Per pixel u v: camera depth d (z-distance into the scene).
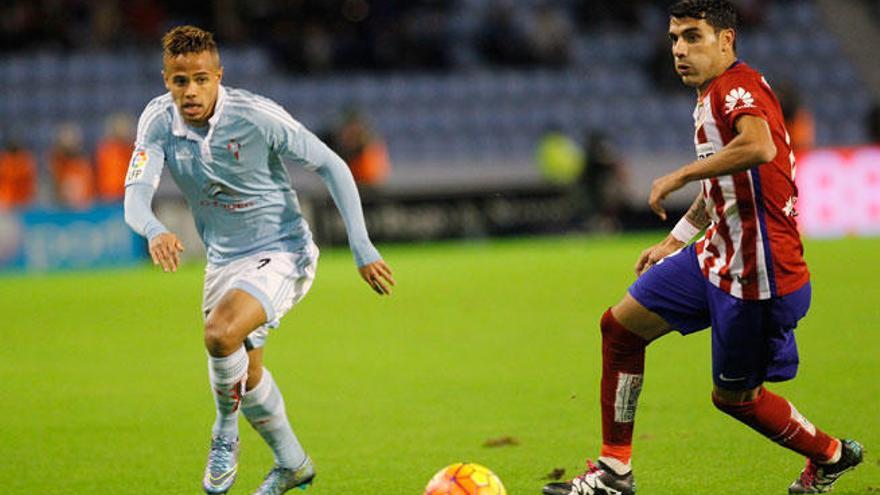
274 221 19.95
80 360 38.09
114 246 73.69
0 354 39.62
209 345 18.44
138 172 19.44
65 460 24.22
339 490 21.55
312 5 99.38
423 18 100.94
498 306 48.28
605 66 100.69
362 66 99.06
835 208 78.31
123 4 97.06
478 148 95.00
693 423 26.09
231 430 19.23
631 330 19.34
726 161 17.28
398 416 28.12
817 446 19.64
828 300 45.75
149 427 27.55
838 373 31.30
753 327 18.50
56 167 79.50
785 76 100.94
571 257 68.44
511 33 99.94
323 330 43.38
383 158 88.44
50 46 96.56
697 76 18.44
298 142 19.36
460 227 82.00
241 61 95.19
